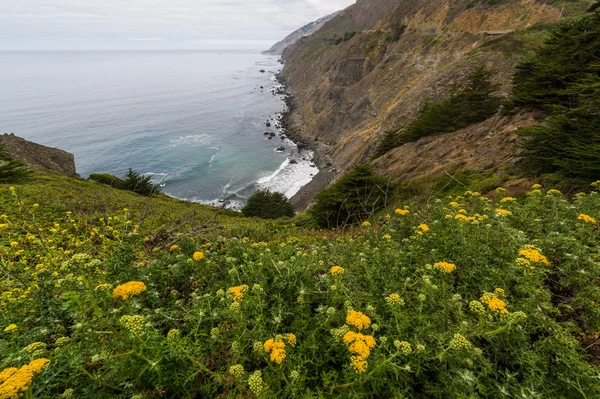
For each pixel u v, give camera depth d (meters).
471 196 6.63
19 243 6.82
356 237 6.32
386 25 80.06
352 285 3.47
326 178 48.53
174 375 2.35
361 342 2.25
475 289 3.51
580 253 3.43
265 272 3.51
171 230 7.23
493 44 39.41
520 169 13.11
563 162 9.87
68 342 2.42
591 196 5.37
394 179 23.23
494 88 27.20
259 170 54.72
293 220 20.05
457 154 21.14
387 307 3.04
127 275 3.35
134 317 2.23
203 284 3.80
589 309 2.94
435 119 29.45
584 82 12.40
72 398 2.13
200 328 2.96
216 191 47.72
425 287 3.03
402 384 2.42
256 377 2.07
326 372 2.59
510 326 2.44
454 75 39.81
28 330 2.75
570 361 2.32
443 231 4.43
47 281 3.11
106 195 17.62
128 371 2.31
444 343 2.46
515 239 3.78
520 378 2.45
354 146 50.84
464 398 2.08
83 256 3.06
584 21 16.83
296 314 3.04
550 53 19.20
